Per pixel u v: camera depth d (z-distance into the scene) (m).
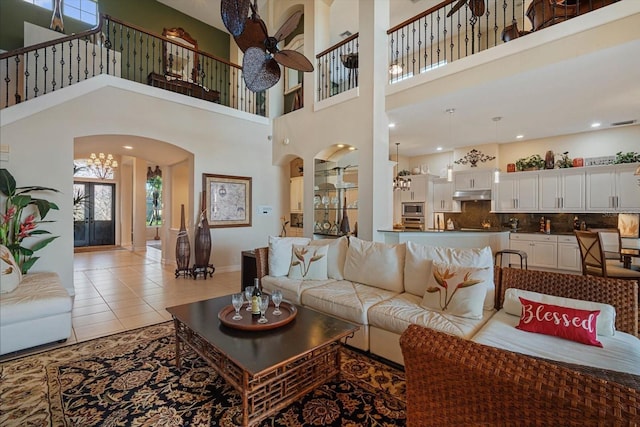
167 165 6.74
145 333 2.91
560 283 2.18
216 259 5.77
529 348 1.72
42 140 3.95
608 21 2.78
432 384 0.96
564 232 5.95
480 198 6.79
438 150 7.59
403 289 2.87
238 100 7.30
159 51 6.64
